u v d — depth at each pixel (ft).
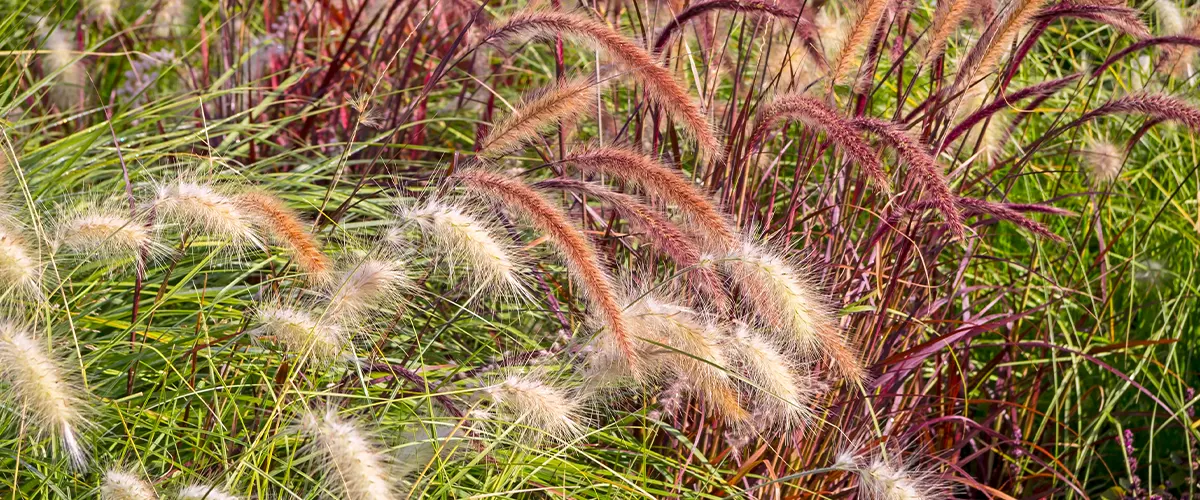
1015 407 14.66
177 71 20.21
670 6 13.82
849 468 10.31
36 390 8.07
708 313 11.57
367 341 11.35
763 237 12.84
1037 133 20.02
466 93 18.92
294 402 10.05
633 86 14.01
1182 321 15.38
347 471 8.23
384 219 14.66
